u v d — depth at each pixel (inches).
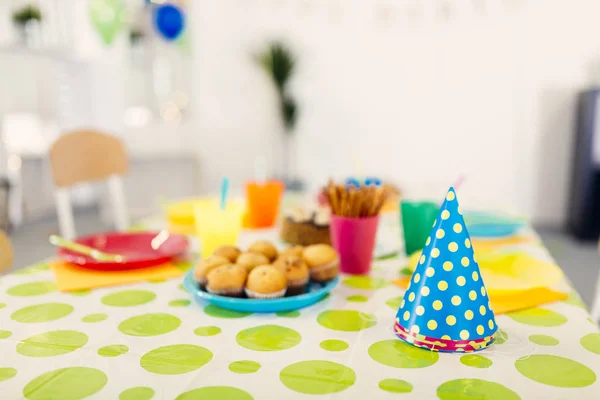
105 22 109.5
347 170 144.8
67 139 55.9
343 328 24.8
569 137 129.3
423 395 18.3
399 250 40.1
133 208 140.0
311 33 140.9
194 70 147.4
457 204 23.0
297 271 27.9
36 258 106.0
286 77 136.6
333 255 30.1
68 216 55.2
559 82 127.7
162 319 26.0
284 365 20.8
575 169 124.3
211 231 36.4
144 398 18.2
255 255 29.2
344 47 139.3
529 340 23.1
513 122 131.6
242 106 148.3
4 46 128.0
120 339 23.4
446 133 136.3
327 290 28.0
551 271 29.8
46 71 141.2
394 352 22.0
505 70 129.8
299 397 18.3
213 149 151.2
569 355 21.6
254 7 142.6
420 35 133.7
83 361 21.2
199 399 18.1
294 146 147.5
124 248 38.8
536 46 127.1
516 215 49.1
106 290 30.6
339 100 142.1
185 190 148.6
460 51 131.7
